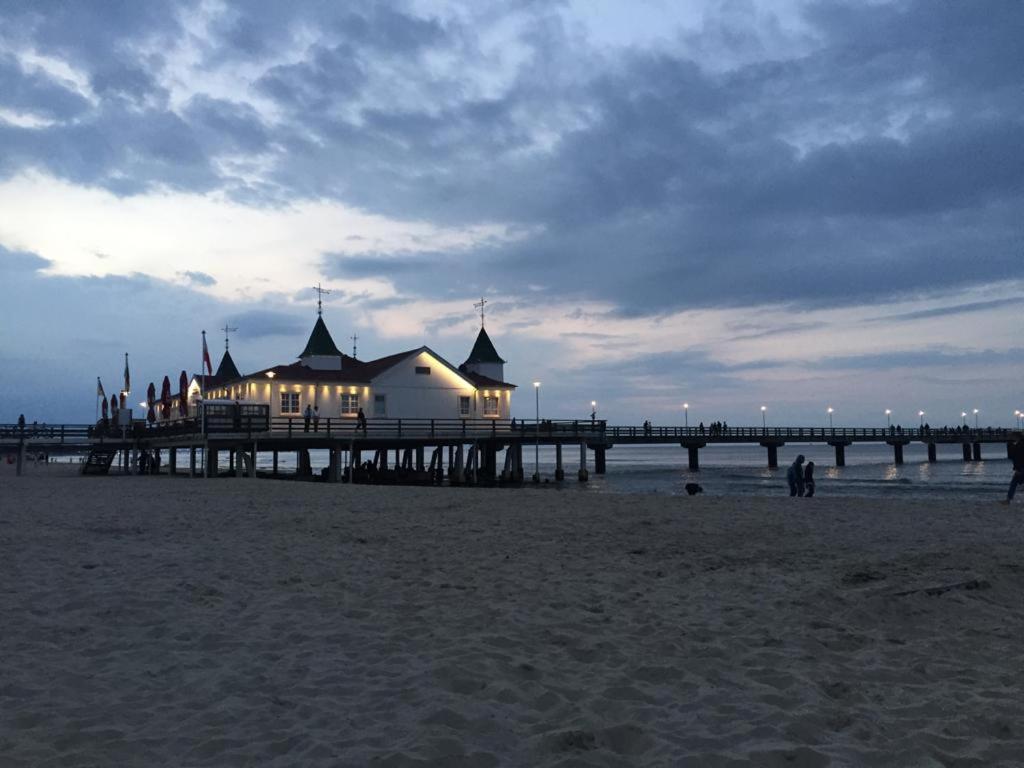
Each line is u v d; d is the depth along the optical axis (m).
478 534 14.50
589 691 5.51
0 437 44.31
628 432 67.75
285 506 20.23
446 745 4.39
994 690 5.58
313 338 52.81
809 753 4.31
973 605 8.19
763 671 6.00
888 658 6.47
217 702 5.27
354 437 42.16
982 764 4.30
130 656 6.40
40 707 5.12
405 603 8.54
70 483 30.91
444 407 49.62
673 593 9.12
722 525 15.40
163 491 25.69
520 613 8.00
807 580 9.65
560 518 16.92
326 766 4.13
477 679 5.67
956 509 18.59
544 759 4.29
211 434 37.88
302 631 7.25
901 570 9.96
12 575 9.80
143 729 4.77
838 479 54.38
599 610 8.25
